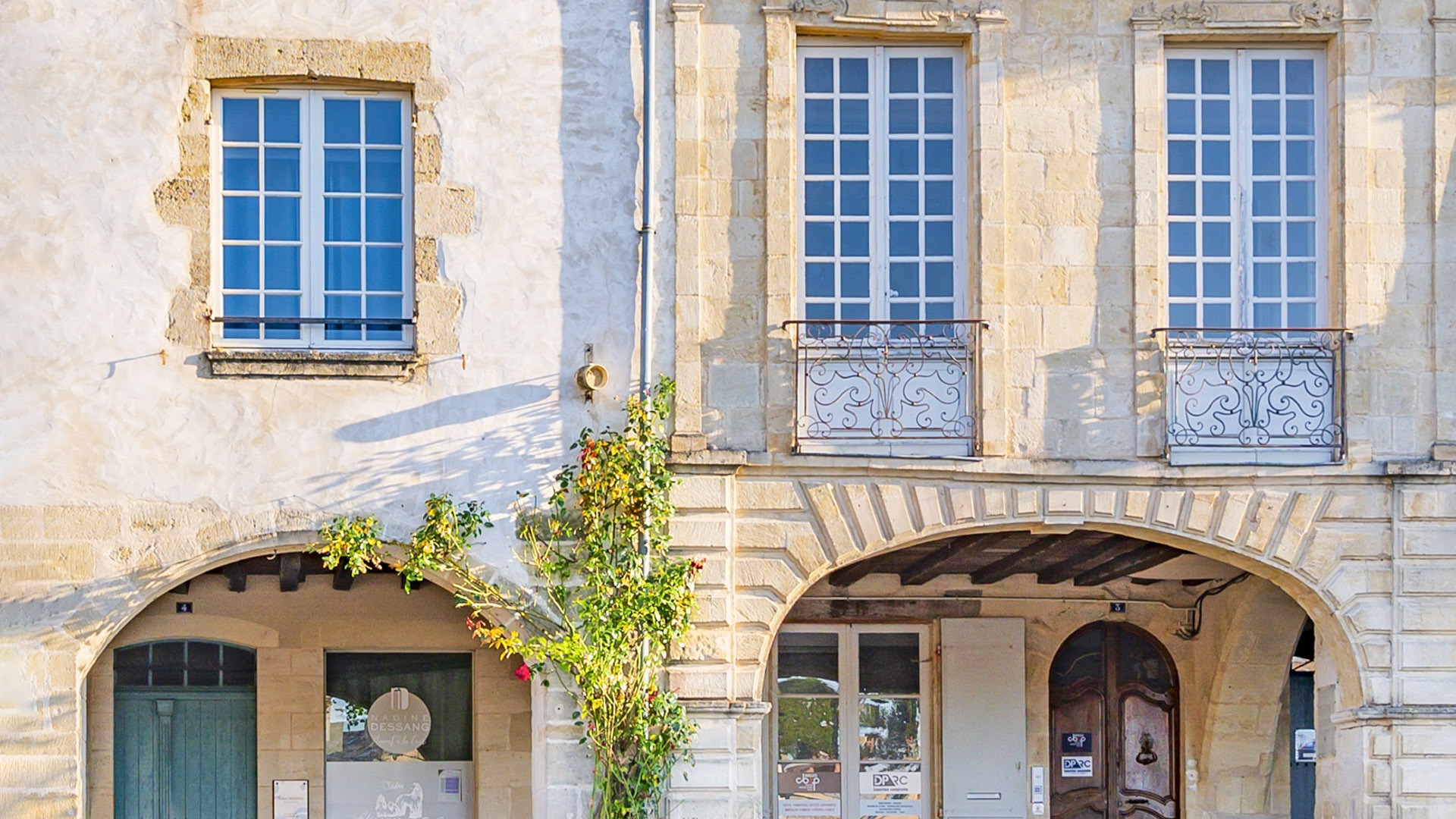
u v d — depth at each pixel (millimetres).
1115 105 12742
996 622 15781
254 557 13383
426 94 12516
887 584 15789
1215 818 15703
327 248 12586
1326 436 12625
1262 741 15641
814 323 12570
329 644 14625
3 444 12133
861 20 12656
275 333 12523
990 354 12484
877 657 15906
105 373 12211
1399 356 12625
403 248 12609
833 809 15766
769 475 12430
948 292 12773
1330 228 12828
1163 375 12562
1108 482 12516
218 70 12430
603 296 12477
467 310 12406
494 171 12508
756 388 12445
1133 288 12609
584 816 12234
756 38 12648
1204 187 12938
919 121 12859
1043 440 12516
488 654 14609
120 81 12391
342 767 14727
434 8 12578
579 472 12305
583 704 12109
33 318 12203
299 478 12234
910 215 12797
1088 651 16047
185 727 14586
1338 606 12555
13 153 12289
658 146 12570
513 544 12289
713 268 12508
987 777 15656
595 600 12055
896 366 12555
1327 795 13031
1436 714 12430
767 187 12539
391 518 12250
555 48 12609
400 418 12312
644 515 12180
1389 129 12750
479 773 14516
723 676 12297
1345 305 12625
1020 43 12734
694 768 12242
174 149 12383
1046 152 12680
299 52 12469
